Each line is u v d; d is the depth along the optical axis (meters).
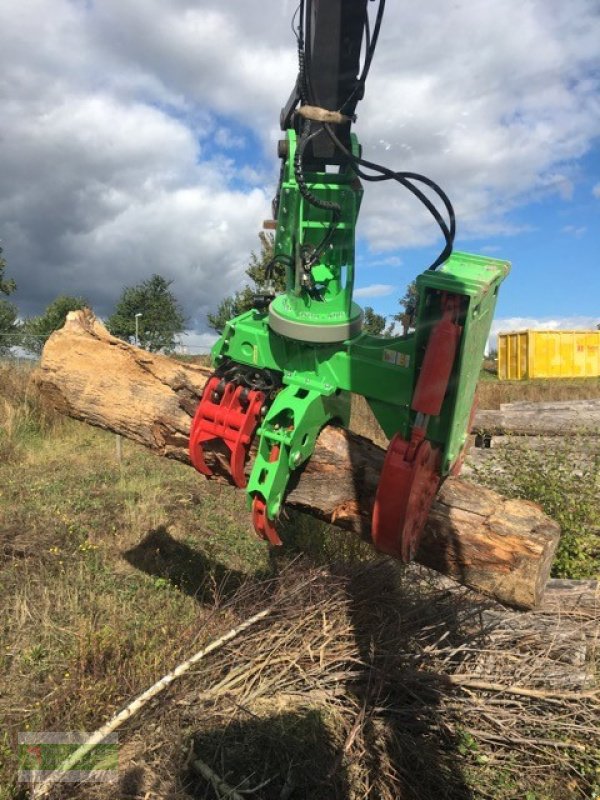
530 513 2.72
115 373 3.33
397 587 3.80
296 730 2.97
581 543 4.55
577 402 8.10
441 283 2.15
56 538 4.94
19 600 3.96
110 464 7.34
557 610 3.80
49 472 6.87
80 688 3.16
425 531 2.71
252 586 3.75
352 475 2.69
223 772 2.79
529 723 3.11
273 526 2.49
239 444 2.53
